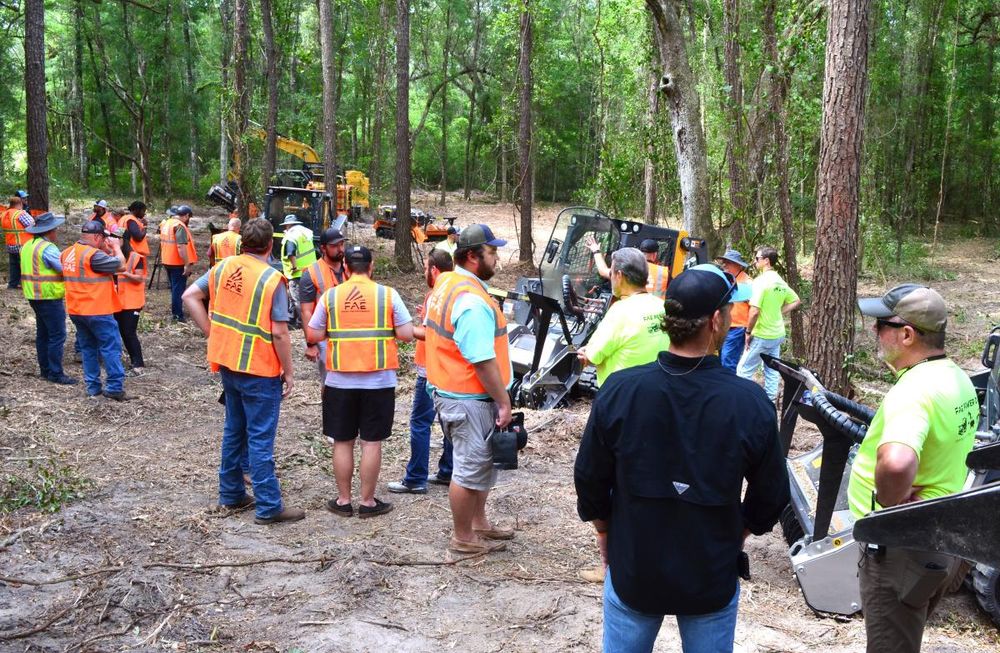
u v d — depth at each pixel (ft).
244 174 70.49
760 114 44.68
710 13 52.16
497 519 19.39
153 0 118.83
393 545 17.02
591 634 13.71
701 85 55.62
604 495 8.71
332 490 20.63
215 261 41.86
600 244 33.76
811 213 74.95
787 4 41.57
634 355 15.83
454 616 14.20
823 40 40.01
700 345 8.30
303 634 13.29
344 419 18.37
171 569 15.28
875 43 85.71
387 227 89.25
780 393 33.55
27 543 16.03
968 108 120.26
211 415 26.91
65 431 23.82
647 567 8.24
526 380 30.94
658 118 62.69
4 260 58.59
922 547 5.54
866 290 70.18
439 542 17.44
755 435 8.11
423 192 164.76
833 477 14.75
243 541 16.88
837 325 29.73
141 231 41.50
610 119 107.86
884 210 87.76
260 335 17.25
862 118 29.01
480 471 16.21
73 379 29.40
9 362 31.09
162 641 12.89
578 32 129.18
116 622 13.38
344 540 17.17
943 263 90.53
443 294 15.85
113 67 125.39
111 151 133.18
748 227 43.88
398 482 21.16
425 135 178.91
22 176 112.98
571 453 25.44
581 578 16.03
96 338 27.37
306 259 40.19
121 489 19.51
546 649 13.21
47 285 28.17
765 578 17.37
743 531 8.75
